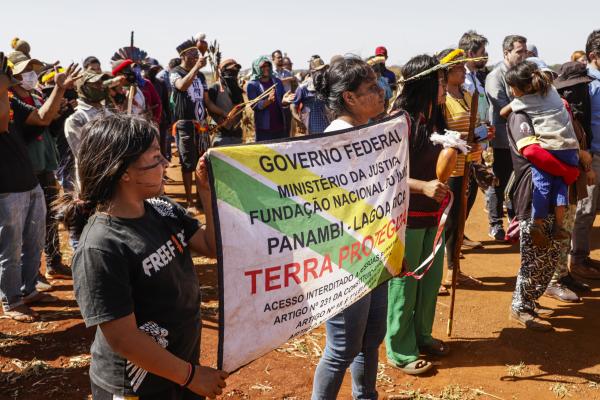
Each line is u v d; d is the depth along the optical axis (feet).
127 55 26.30
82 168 6.44
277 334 7.84
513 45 21.49
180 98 27.91
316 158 8.13
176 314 6.80
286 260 7.73
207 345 14.53
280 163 7.68
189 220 7.51
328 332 9.62
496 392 12.53
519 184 15.15
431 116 12.34
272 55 46.16
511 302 17.34
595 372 13.43
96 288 6.11
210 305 17.11
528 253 15.35
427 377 13.16
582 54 30.89
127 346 6.23
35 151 18.01
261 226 7.41
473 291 18.57
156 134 6.65
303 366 13.55
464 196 13.57
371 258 9.11
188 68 28.27
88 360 13.60
